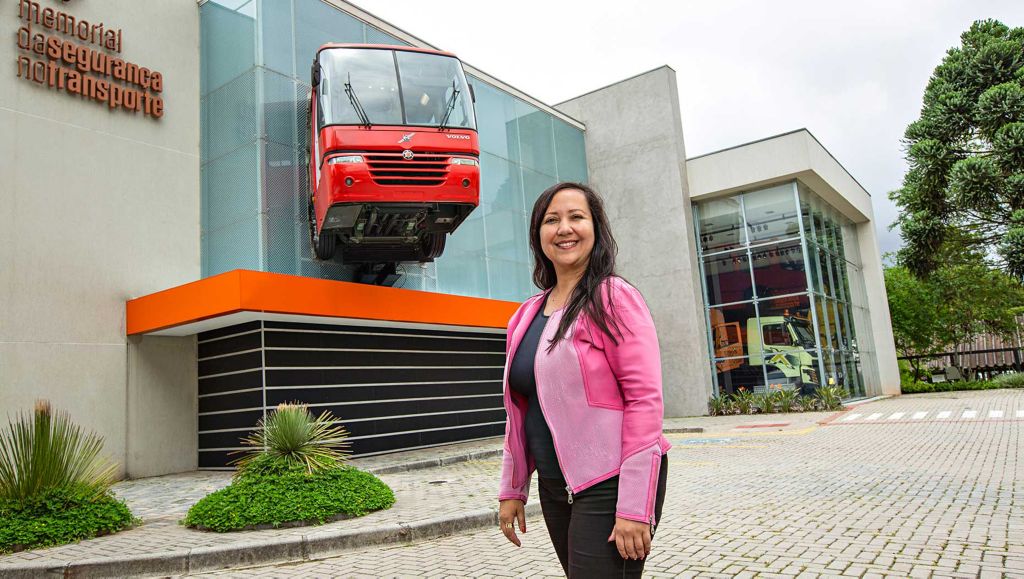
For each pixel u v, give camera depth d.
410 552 5.55
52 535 5.77
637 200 23.98
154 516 7.40
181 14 13.98
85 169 11.93
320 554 5.57
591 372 1.83
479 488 8.52
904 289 36.16
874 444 11.77
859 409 20.62
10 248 10.81
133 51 12.98
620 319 1.83
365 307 12.38
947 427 13.79
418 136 10.12
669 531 5.76
